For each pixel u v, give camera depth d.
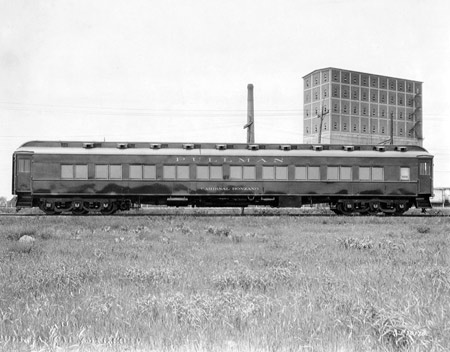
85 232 18.98
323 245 14.66
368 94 113.12
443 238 17.33
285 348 5.31
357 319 6.13
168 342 5.46
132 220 24.44
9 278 9.20
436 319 6.28
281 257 12.02
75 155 29.14
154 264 10.84
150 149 29.81
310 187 30.30
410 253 13.02
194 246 14.65
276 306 6.96
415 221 25.75
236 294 7.68
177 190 29.66
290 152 30.45
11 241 15.72
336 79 109.31
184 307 6.52
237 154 30.09
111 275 9.59
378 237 17.14
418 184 30.88
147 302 6.91
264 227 21.42
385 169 30.73
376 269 10.20
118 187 29.28
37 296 7.71
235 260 11.40
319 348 5.31
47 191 28.94
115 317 6.31
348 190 30.50
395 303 7.00
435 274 9.24
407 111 118.69
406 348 5.41
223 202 30.70
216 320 6.19
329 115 108.00
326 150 30.91
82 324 6.07
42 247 14.30
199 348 5.36
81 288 8.29
